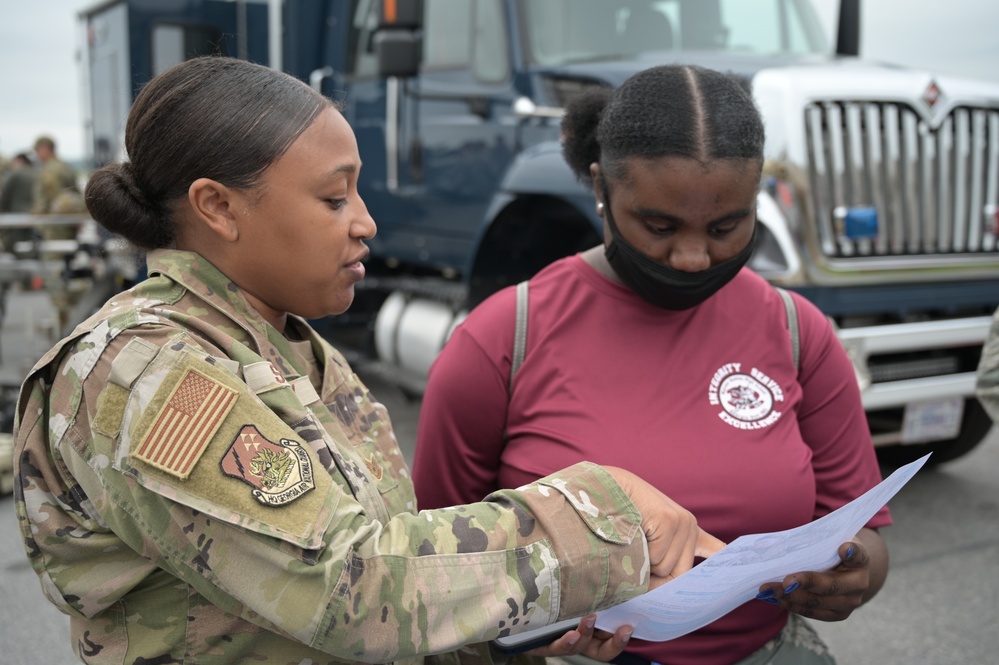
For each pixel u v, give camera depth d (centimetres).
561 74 379
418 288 472
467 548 96
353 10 507
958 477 429
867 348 329
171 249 106
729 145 121
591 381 135
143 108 104
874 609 305
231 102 100
